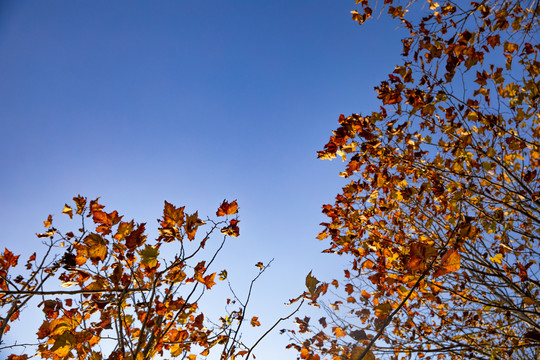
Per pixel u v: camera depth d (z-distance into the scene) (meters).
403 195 4.14
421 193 4.19
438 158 4.19
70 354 2.46
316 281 2.21
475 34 3.42
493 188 4.41
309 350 2.97
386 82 3.86
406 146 4.16
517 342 4.01
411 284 2.40
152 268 2.47
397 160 4.23
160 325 2.66
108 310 2.66
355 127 3.96
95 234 2.42
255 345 2.39
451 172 4.05
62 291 2.38
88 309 2.61
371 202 4.41
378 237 4.06
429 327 4.29
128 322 2.69
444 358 4.04
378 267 3.85
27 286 2.80
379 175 4.18
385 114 3.89
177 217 2.54
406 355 3.72
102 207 2.65
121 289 2.50
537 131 4.01
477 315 4.41
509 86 3.81
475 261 3.87
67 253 2.48
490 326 4.38
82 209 3.00
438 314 4.48
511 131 4.12
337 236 4.24
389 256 3.84
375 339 1.85
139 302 2.72
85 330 2.44
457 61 3.53
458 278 4.07
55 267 2.73
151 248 2.48
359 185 4.38
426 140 4.29
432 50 3.65
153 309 2.69
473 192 3.95
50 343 2.39
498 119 3.94
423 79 3.85
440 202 4.22
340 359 2.39
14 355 2.73
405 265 3.02
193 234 2.55
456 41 3.47
